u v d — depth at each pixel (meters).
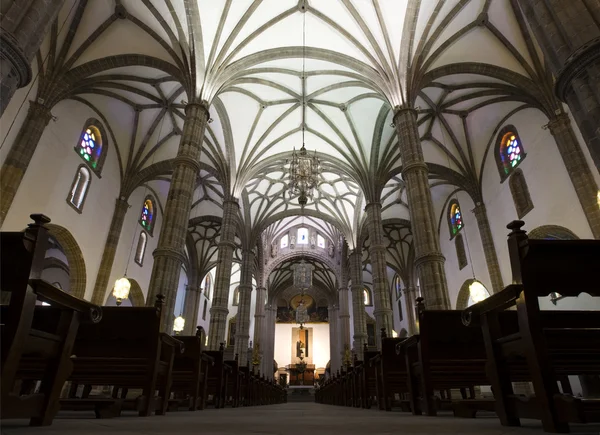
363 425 3.61
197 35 14.52
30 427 3.04
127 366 5.25
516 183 17.55
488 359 3.76
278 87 19.50
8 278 2.91
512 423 3.45
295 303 44.41
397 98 15.02
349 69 17.55
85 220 17.47
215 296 19.28
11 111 12.72
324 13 15.69
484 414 5.80
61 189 15.87
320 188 27.61
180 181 13.15
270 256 34.97
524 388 15.27
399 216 28.44
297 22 16.11
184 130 14.08
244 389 13.70
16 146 12.91
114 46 15.08
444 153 20.94
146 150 20.83
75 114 16.83
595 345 3.54
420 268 12.16
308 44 16.91
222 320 18.91
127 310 5.17
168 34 14.81
